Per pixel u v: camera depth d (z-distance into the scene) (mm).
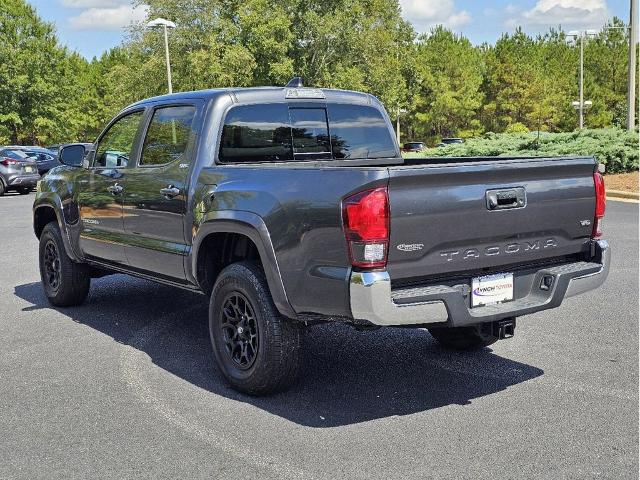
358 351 5750
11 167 24219
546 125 72562
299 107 5785
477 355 5578
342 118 6059
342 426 4230
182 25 43562
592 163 4770
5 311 7246
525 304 4465
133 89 45844
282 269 4391
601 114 70188
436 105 74500
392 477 3559
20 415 4473
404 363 5418
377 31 53469
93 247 6602
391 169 3914
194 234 5156
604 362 5316
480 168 4191
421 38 81938
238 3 45656
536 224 4523
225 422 4320
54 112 56156
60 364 5492
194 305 7418
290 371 4629
